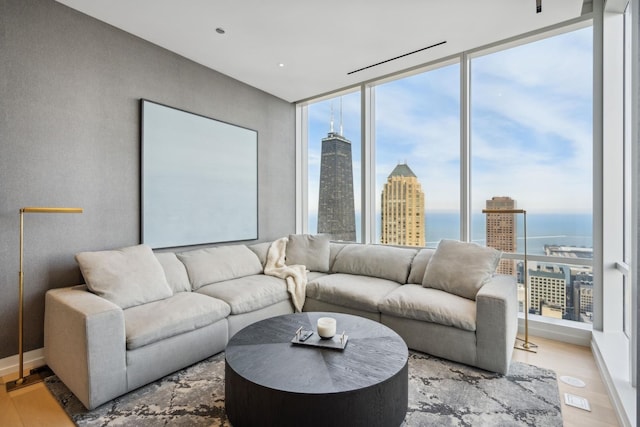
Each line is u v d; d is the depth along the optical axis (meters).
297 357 1.69
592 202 2.65
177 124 3.19
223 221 3.65
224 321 2.52
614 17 2.51
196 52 3.18
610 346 2.30
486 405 1.82
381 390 1.47
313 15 2.56
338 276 3.36
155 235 3.01
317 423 1.38
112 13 2.54
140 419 1.72
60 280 2.44
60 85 2.43
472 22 2.68
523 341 2.72
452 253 2.83
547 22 2.68
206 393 1.97
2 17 2.16
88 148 2.58
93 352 1.77
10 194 2.21
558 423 1.67
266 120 4.23
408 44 3.03
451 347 2.31
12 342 2.23
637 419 1.25
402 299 2.54
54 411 1.80
